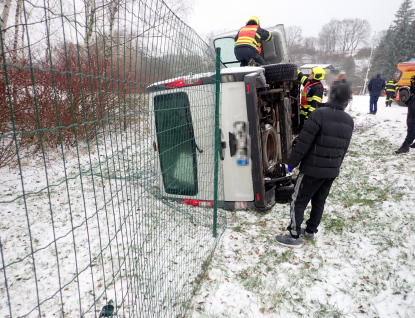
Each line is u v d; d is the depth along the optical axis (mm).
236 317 2283
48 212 4016
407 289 2549
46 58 1942
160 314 2158
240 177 3781
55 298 2422
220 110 3604
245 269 2846
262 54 5855
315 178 2930
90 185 4859
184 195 2846
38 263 2889
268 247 3197
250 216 3861
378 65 50500
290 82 5004
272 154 4250
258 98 3855
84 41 1228
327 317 2311
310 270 2832
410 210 3688
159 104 1939
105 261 2879
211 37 5914
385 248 3090
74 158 5688
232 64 5980
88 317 2205
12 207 4164
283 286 2629
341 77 2836
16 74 2869
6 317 2232
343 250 3117
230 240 3342
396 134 6887
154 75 1725
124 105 1457
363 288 2594
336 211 3918
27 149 4711
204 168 3166
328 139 2771
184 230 3186
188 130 2676
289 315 2326
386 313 2330
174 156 2404
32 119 3664
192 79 2480
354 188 4504
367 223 3564
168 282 2562
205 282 2648
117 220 3717
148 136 1823
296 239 3186
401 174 4703
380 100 15602
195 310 2332
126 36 1372
